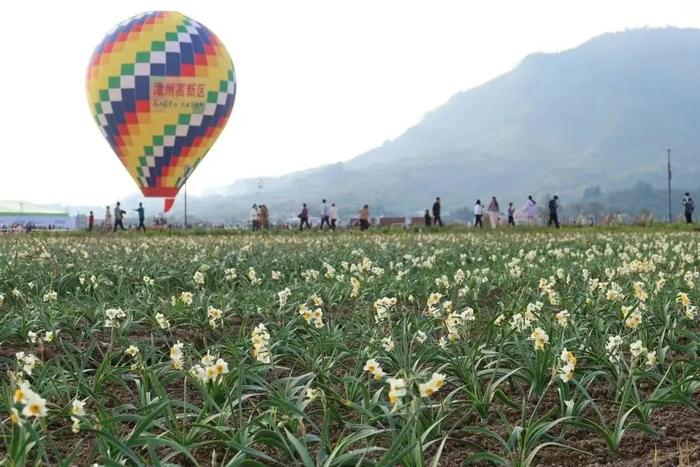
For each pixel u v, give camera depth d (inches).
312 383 284.2
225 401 243.8
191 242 1147.9
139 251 860.6
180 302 435.2
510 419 256.5
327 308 482.3
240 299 480.7
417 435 211.8
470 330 364.5
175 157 1788.9
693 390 271.1
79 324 415.2
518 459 204.4
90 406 267.7
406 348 276.4
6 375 313.9
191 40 1744.6
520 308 376.5
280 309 411.8
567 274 549.3
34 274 572.7
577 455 227.5
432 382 192.4
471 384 273.4
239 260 711.1
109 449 201.2
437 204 2218.3
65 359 334.3
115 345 364.8
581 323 350.3
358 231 1942.7
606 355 285.7
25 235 1641.2
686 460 213.3
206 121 1768.0
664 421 254.8
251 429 223.5
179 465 199.2
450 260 769.6
